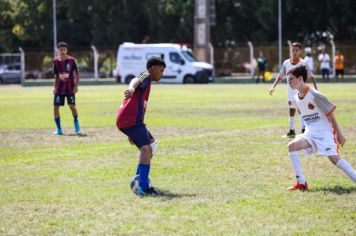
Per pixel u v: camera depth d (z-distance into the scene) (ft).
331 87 329.93
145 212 67.67
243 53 496.23
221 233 59.52
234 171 91.50
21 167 97.60
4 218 65.92
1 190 79.97
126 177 88.53
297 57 128.16
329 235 58.70
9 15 600.80
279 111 194.49
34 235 59.72
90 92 329.52
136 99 77.36
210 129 146.82
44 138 135.44
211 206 69.87
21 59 471.21
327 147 77.20
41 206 70.95
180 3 532.73
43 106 232.32
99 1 550.36
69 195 76.64
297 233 59.26
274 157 103.45
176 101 245.24
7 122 171.63
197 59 467.11
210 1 490.90
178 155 107.04
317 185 80.79
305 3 502.79
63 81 141.79
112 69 521.24
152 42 583.17
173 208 69.21
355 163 97.19
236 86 379.14
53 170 94.58
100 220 64.64
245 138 128.67
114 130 149.69
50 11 574.15
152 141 78.59
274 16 504.43
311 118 78.28
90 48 574.15
